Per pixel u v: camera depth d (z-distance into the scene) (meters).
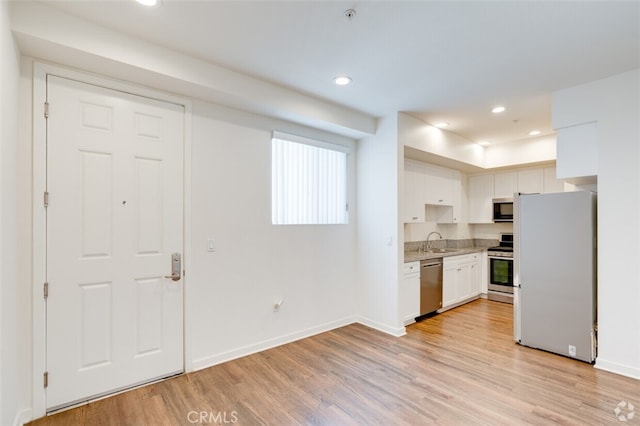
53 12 1.86
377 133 3.83
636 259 2.56
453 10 1.87
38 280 2.02
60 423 1.97
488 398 2.28
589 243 2.86
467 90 3.02
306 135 3.52
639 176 2.55
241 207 3.00
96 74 2.24
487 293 5.35
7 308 1.69
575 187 3.62
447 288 4.59
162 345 2.52
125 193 2.35
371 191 3.90
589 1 1.78
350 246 4.02
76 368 2.16
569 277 2.96
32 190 2.01
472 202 5.75
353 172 4.06
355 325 3.94
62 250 2.10
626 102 2.63
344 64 2.54
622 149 2.64
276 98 2.91
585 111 2.84
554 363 2.85
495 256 5.28
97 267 2.23
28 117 2.00
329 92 3.08
